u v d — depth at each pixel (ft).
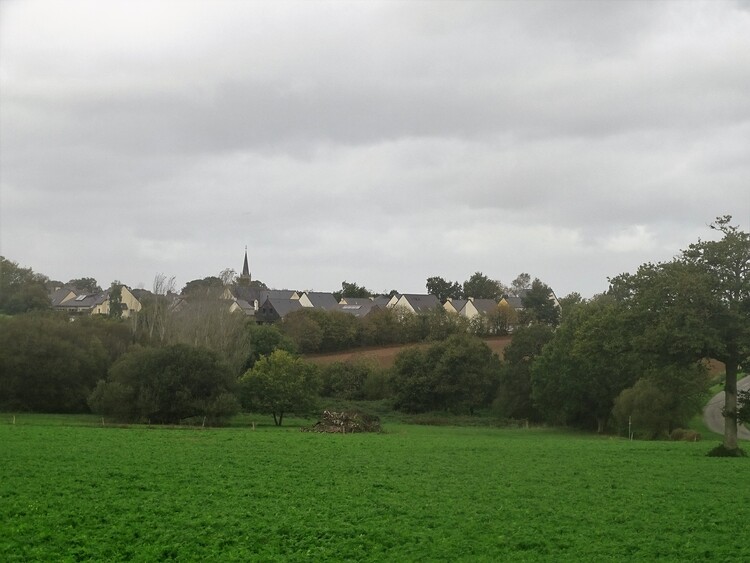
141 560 79.05
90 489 114.21
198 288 460.55
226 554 80.84
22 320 340.39
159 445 174.70
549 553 83.25
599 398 320.29
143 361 290.97
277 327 489.67
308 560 79.71
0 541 84.23
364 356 442.91
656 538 89.45
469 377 372.58
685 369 189.06
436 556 81.61
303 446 180.34
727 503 110.01
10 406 327.26
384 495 114.21
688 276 167.53
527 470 142.61
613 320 182.60
